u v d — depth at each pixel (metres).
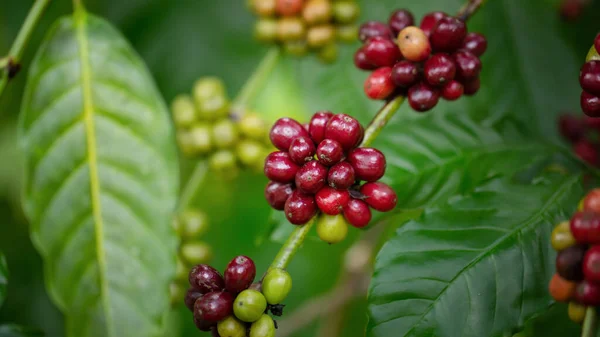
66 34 0.52
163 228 0.50
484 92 0.58
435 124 0.49
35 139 0.51
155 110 0.51
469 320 0.42
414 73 0.44
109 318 0.50
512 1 0.60
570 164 0.48
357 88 0.60
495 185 0.46
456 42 0.45
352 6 0.58
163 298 0.50
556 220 0.44
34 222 0.50
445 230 0.44
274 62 0.60
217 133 0.59
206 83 0.60
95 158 0.51
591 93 0.42
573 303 0.41
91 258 0.50
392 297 0.43
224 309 0.41
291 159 0.43
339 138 0.43
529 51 0.60
